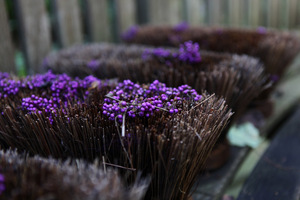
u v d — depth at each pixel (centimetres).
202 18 131
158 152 35
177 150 34
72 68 54
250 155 62
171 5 109
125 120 36
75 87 43
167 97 38
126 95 39
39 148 38
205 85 46
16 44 102
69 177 28
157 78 48
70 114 37
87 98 41
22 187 28
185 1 111
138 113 37
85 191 27
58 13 75
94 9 84
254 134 63
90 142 36
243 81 49
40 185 28
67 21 77
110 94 38
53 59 57
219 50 67
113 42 96
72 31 78
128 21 94
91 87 43
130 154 35
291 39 72
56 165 31
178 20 114
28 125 38
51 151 38
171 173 35
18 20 67
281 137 58
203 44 70
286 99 86
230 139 61
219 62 52
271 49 63
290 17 171
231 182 55
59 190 27
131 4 94
